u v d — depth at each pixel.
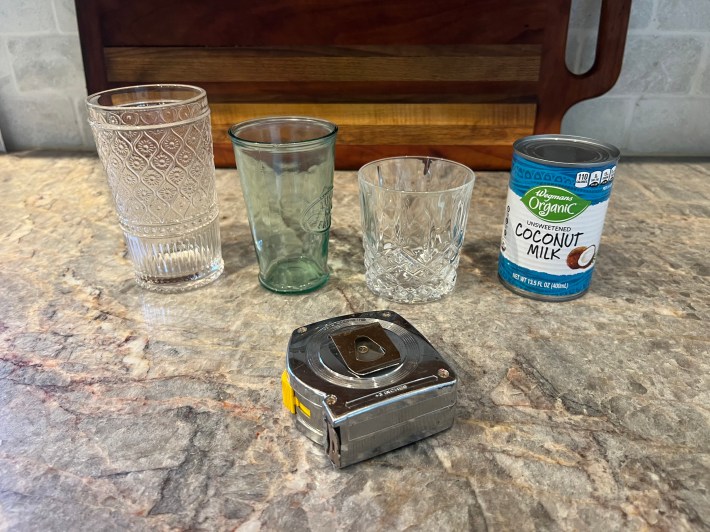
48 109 1.02
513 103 0.89
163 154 0.59
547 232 0.58
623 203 0.85
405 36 0.85
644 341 0.56
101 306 0.62
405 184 0.69
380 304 0.62
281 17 0.85
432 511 0.40
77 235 0.77
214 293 0.64
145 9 0.85
